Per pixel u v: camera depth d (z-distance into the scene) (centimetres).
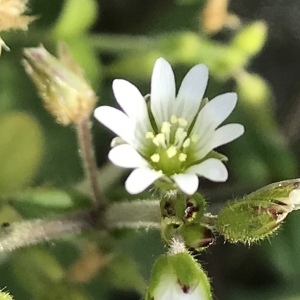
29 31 5
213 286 5
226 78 5
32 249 5
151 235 5
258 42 5
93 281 5
